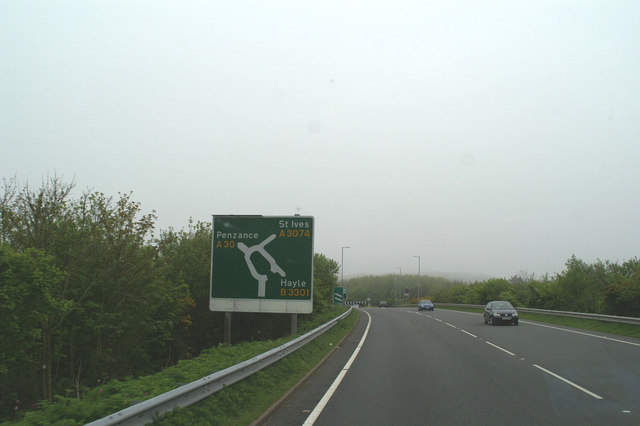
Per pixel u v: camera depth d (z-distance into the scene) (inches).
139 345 764.6
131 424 203.3
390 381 441.7
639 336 847.1
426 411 325.1
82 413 215.0
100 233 619.8
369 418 306.8
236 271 693.9
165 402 230.1
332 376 471.5
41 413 220.8
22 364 521.0
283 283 685.3
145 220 679.1
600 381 434.3
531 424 290.5
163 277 738.2
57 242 590.9
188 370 335.3
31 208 565.6
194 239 986.1
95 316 644.1
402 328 1146.0
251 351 450.3
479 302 2573.8
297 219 698.8
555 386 411.8
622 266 1939.0
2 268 426.3
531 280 2255.2
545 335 905.5
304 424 292.7
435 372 493.4
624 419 300.0
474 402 351.9
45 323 553.3
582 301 1640.0
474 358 600.7
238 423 272.5
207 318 941.2
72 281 621.3
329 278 1643.7
